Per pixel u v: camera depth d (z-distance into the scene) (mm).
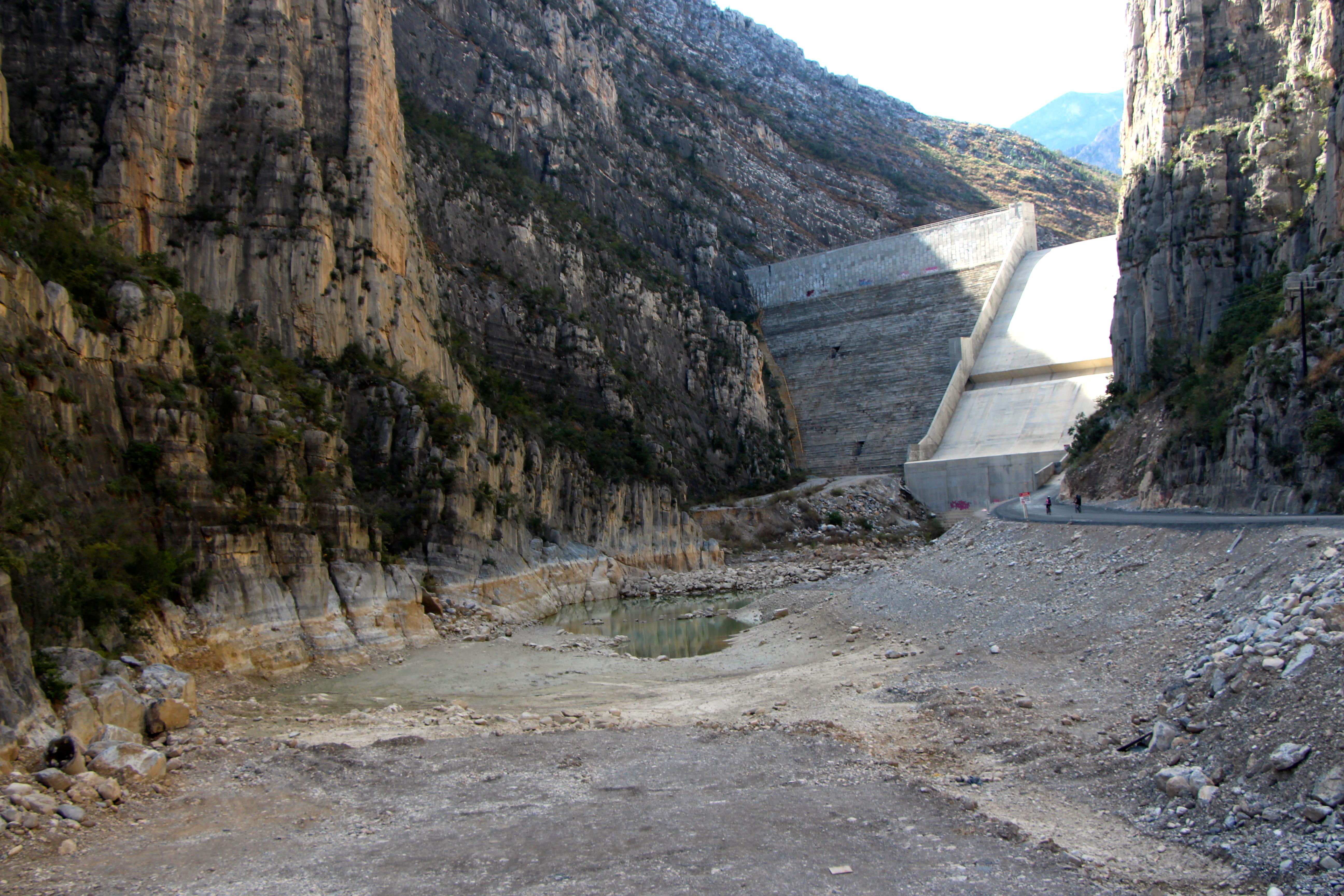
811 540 94125
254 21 49000
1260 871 13289
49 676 20188
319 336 47781
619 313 101938
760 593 68500
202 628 30000
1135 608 29531
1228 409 50281
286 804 17969
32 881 14070
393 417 49188
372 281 50750
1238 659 18875
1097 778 17906
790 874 14070
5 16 44500
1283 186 67250
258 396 36281
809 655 39062
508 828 16469
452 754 21656
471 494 52812
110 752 18812
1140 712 20641
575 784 19203
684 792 18562
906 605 45500
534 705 29750
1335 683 15797
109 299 31031
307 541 35875
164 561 29203
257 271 46688
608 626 54188
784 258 167000
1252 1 74000
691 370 110750
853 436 122250
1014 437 107688
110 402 29969
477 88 104500
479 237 86688
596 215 117312
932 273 141000
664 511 81000
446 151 88938
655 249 130750
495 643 43469
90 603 24734
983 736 21609
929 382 123125
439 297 67250
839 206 198375
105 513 27688
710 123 178875
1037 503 78000
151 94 45188
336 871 14500
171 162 45938
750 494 105375
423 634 42000
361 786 19109
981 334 126188
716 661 40312
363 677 33812
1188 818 15305
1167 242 74938
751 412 115438
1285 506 40469
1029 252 140125
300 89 50312
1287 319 46750
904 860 14570
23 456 25094
